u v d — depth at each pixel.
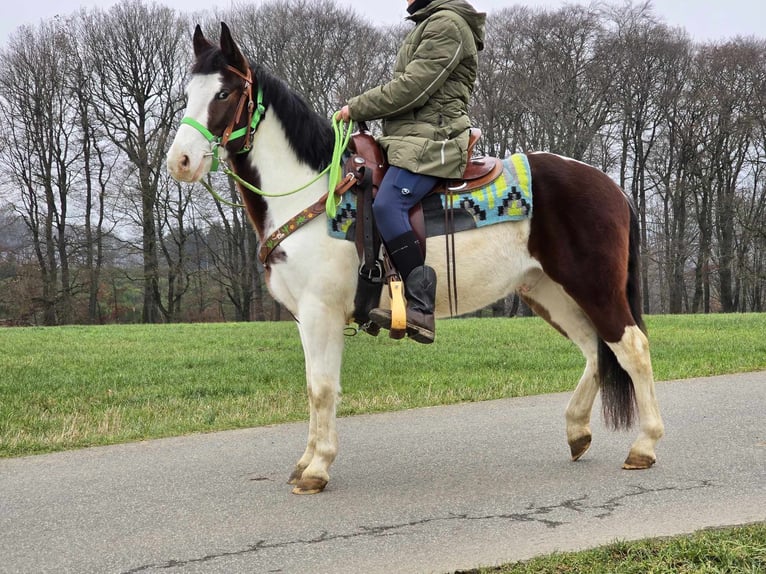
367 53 31.47
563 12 33.34
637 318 5.03
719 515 3.89
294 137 4.59
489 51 33.12
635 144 36.78
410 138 4.55
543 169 4.82
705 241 38.22
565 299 5.12
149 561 3.58
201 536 3.90
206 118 4.43
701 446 5.46
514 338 14.65
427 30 4.58
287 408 7.81
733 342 12.98
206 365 11.57
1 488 4.95
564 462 5.20
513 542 3.64
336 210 4.48
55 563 3.59
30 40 33.75
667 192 37.94
